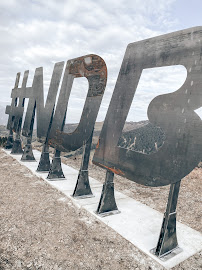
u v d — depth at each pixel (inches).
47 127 275.1
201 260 120.8
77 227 149.5
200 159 110.7
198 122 114.0
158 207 197.9
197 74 118.0
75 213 171.8
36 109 314.2
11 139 456.8
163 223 125.2
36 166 313.3
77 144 216.2
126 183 270.8
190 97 119.1
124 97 166.4
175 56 131.9
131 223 158.2
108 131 175.8
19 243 126.0
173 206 125.3
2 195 200.5
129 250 126.8
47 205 183.8
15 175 270.1
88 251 124.0
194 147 114.3
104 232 144.9
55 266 109.7
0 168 300.2
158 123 134.1
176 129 124.3
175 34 134.3
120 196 218.1
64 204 188.4
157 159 133.8
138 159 146.9
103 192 172.4
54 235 137.4
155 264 115.6
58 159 258.7
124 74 169.0
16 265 108.0
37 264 110.0
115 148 167.0
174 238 128.0
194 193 232.4
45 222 153.1
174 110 126.2
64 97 247.8
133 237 138.9
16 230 139.8
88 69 213.9
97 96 199.9
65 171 304.2
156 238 139.3
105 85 194.1
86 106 211.3
